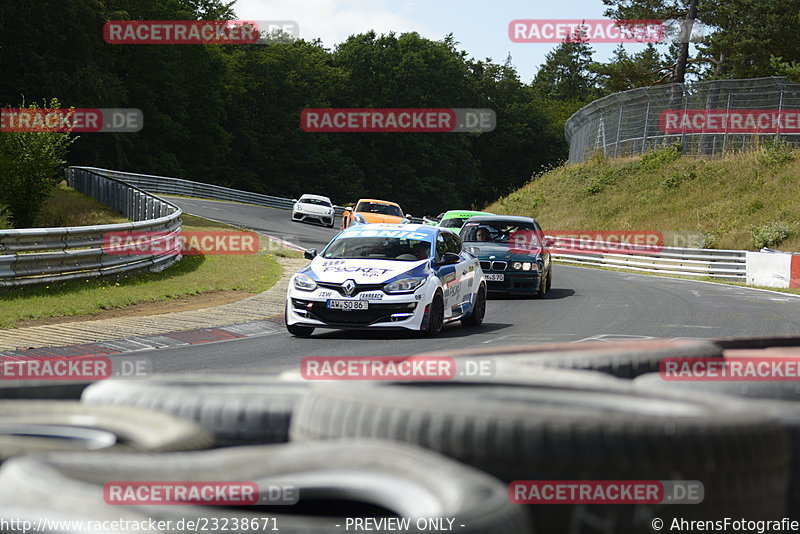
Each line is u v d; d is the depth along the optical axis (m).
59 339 44.91
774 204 176.88
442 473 6.65
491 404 8.04
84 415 9.52
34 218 121.88
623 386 10.16
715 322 59.78
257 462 7.13
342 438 8.40
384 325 48.44
